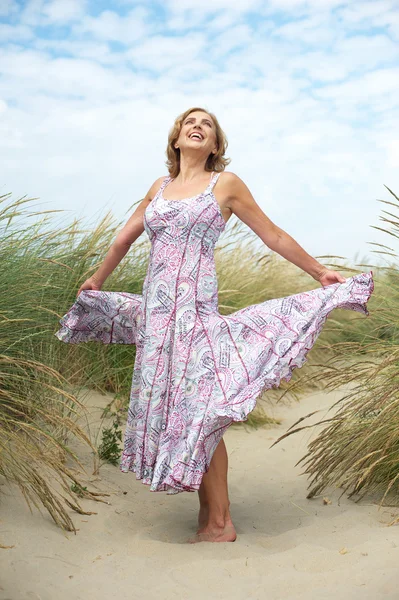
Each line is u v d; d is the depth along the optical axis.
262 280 7.36
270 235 3.45
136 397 3.30
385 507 3.45
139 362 3.33
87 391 4.94
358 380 3.84
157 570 2.79
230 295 6.24
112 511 3.42
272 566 2.82
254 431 5.30
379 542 2.98
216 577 2.72
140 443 3.19
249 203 3.42
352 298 3.33
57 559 2.78
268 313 3.29
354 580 2.64
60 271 4.89
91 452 4.15
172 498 3.82
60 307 4.70
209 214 3.30
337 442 3.69
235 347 3.18
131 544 3.05
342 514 3.41
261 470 4.36
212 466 3.20
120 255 3.75
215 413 3.01
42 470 3.56
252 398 2.99
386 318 4.41
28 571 2.61
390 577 2.60
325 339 6.99
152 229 3.36
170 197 3.41
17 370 3.81
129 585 2.64
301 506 3.63
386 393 3.42
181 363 3.15
